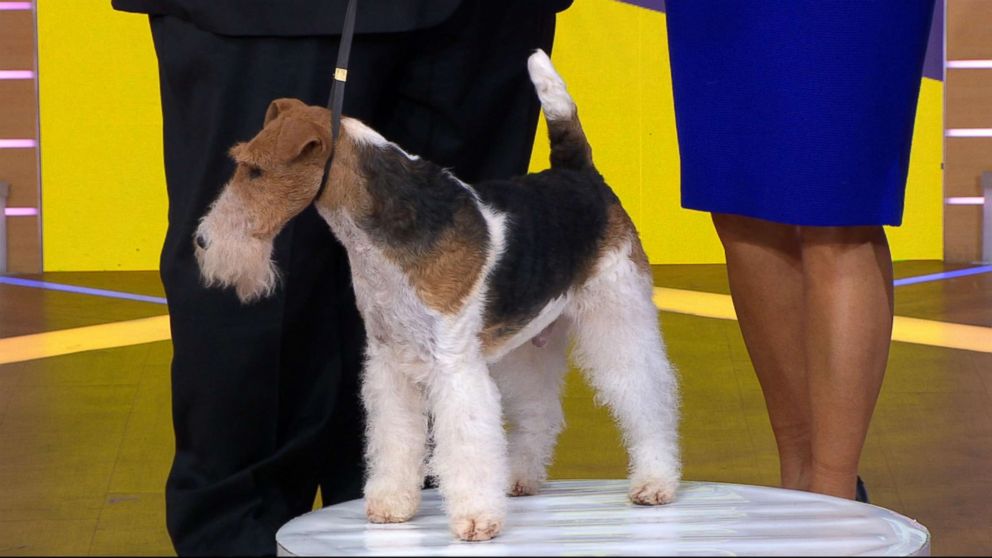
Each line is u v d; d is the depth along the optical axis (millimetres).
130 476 5199
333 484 4121
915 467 5262
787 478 4098
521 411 3736
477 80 3980
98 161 10625
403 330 3135
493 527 3113
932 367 6945
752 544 3076
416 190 3133
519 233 3279
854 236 3654
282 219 3037
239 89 3672
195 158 3750
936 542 4289
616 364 3570
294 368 3893
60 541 4375
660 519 3363
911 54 3621
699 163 3902
